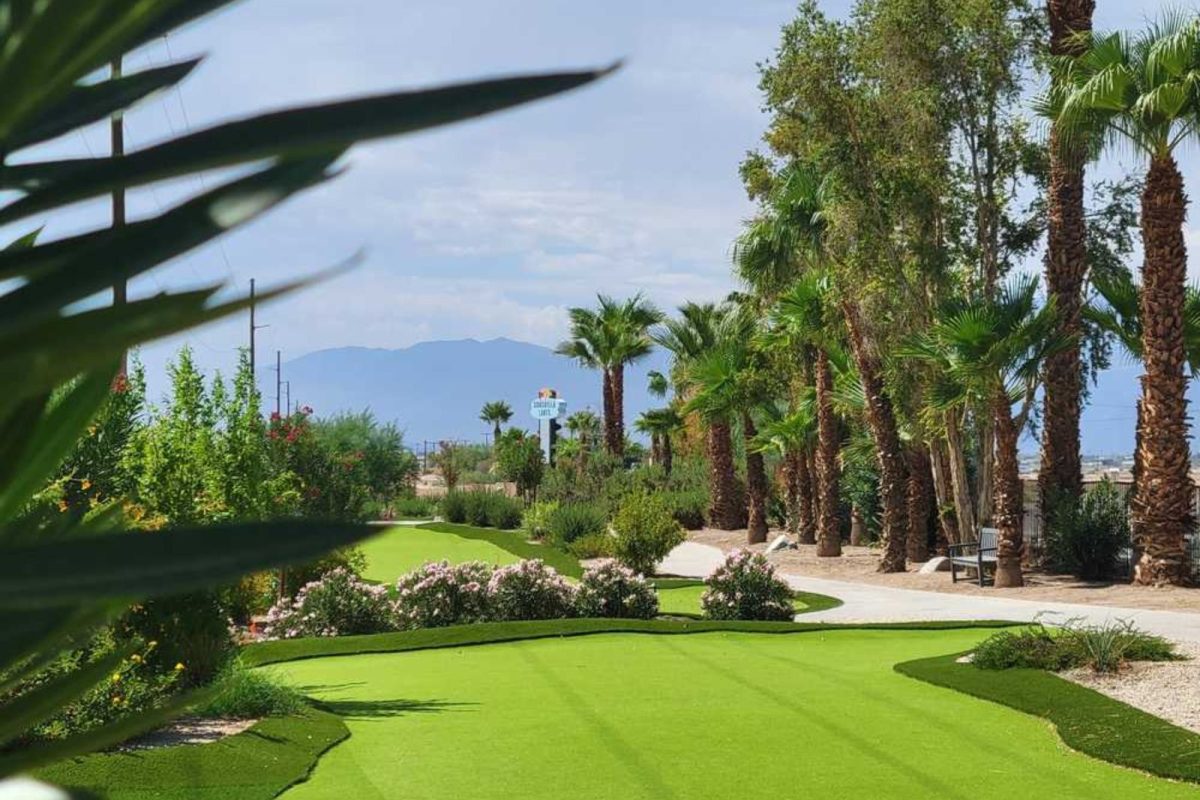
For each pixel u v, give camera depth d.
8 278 0.71
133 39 0.73
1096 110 19.14
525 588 17.48
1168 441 19.92
